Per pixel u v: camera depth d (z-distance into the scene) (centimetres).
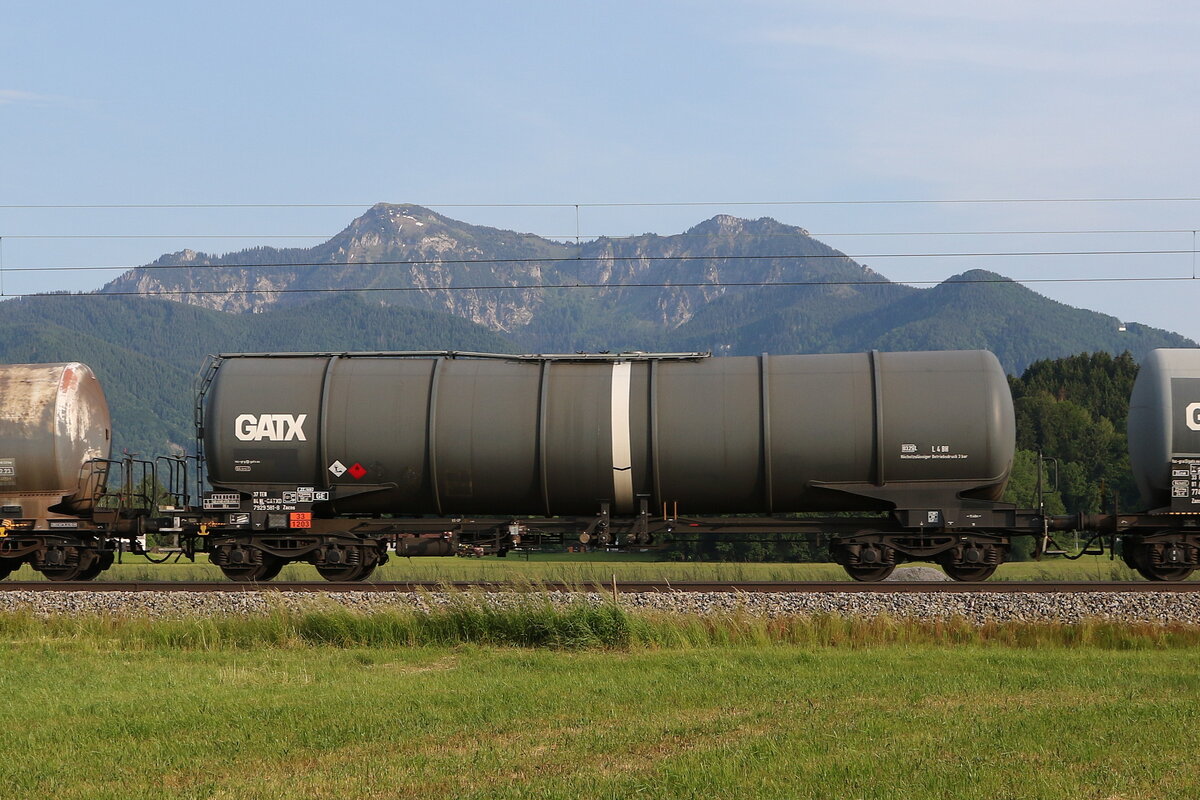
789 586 2041
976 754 1016
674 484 2180
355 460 2222
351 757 1037
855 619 1792
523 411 2205
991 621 1831
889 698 1282
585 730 1134
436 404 2216
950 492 2144
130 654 1667
